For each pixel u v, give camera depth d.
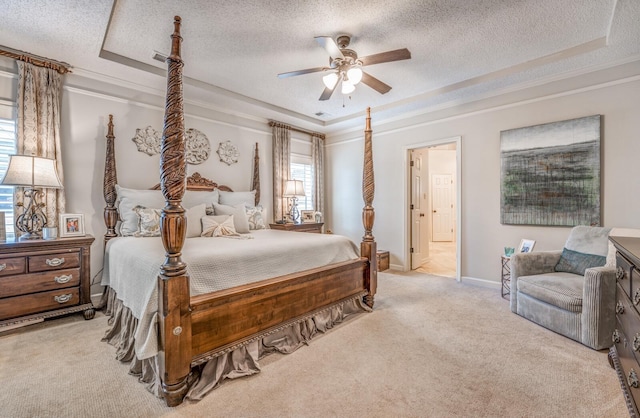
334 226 5.77
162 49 2.84
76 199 3.10
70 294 2.67
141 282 1.90
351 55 2.55
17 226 2.65
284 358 2.09
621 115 2.89
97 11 2.19
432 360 2.03
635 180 2.82
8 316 2.39
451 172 8.52
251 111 4.48
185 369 1.63
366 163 3.10
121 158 3.41
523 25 2.46
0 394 1.65
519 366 1.94
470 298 3.39
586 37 2.65
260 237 3.05
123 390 1.70
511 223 3.59
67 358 2.05
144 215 3.02
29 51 2.74
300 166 5.47
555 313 2.43
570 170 3.16
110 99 3.33
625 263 1.46
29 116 2.75
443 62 3.12
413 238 4.92
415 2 2.16
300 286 2.34
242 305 1.95
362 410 1.54
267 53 2.90
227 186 4.39
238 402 1.62
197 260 1.88
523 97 3.50
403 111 4.50
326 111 4.75
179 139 1.65
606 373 1.85
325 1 2.15
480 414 1.50
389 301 3.30
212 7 2.21
